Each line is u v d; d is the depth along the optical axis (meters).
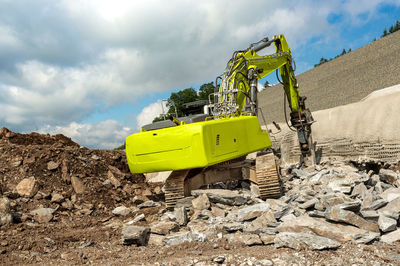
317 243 3.73
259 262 3.39
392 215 4.30
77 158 9.17
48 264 3.89
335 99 38.84
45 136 12.27
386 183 6.92
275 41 9.60
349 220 4.19
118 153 11.12
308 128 9.94
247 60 8.18
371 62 42.88
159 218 5.97
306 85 51.25
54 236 5.02
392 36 45.78
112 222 6.22
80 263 3.88
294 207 5.41
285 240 3.88
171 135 6.10
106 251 4.35
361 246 3.73
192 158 5.89
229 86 7.70
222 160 6.20
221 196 5.87
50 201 7.16
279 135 13.73
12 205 6.54
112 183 8.71
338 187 6.01
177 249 4.20
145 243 4.63
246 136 7.04
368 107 10.02
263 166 6.52
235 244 4.19
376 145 8.85
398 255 3.36
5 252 4.29
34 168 8.25
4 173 7.89
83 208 7.18
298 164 10.50
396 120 8.55
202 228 4.89
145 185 9.78
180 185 6.32
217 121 6.29
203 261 3.53
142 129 6.82
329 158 10.46
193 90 35.53
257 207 5.22
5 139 10.85
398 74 34.41
